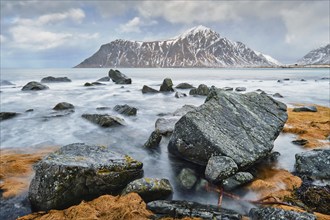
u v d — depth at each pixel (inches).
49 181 350.0
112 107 1112.8
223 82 2874.0
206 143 479.2
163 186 379.9
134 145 625.6
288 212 296.4
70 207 340.8
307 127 722.8
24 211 353.1
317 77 3786.9
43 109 1080.8
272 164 501.7
